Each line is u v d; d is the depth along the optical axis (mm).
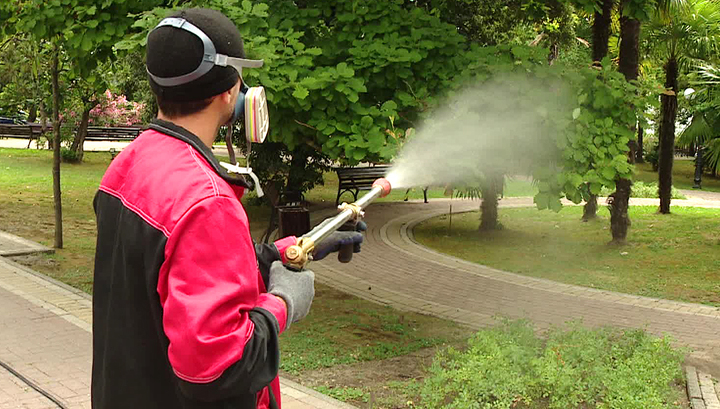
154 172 1612
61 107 25109
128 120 30312
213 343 1436
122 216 1628
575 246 14156
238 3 6941
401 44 7152
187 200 1533
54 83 11383
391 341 7566
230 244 1526
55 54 11227
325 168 15734
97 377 1763
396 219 16969
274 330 1595
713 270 11945
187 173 1587
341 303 9211
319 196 20578
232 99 1755
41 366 5855
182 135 1666
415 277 10969
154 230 1549
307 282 1763
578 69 7090
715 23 17438
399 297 9656
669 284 10938
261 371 1541
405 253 12836
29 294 8094
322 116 6609
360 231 2090
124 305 1624
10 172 21891
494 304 9469
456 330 8102
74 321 7152
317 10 7535
